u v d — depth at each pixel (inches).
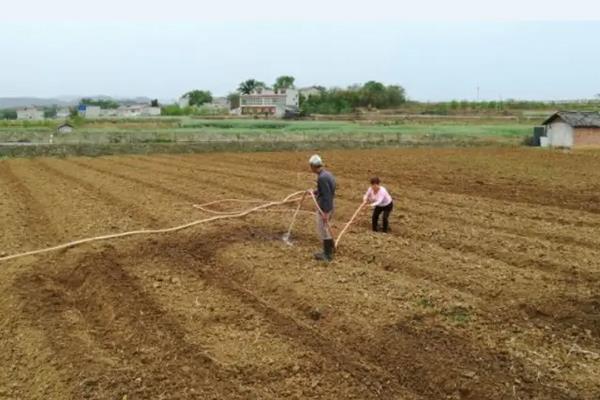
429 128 2576.3
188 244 533.6
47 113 6486.2
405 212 692.1
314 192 498.6
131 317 370.6
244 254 488.7
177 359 315.9
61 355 322.3
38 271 461.4
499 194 844.6
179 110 5388.8
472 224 624.7
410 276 439.8
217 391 284.5
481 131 2310.5
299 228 583.5
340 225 608.4
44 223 634.2
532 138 1891.0
